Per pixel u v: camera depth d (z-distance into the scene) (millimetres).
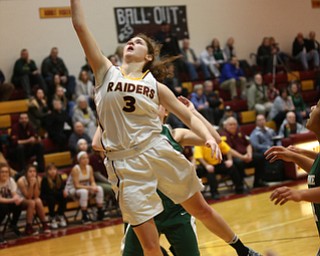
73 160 11266
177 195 3711
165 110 4184
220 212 9117
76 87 13422
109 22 15156
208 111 13102
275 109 14422
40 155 11375
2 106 12727
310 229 6965
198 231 7645
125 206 3521
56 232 9281
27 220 9344
